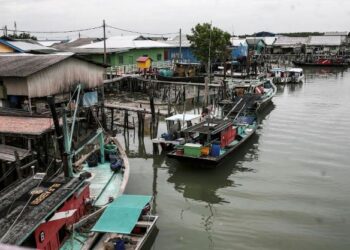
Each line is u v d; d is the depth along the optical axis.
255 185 20.55
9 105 24.58
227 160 23.70
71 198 13.02
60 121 20.62
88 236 13.20
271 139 29.08
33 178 13.85
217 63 59.75
